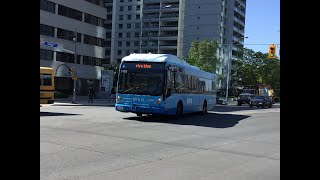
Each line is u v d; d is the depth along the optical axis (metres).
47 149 8.57
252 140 12.80
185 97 20.83
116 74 18.38
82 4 63.19
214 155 9.12
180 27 112.81
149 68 17.69
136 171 6.80
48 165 6.88
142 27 120.38
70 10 60.59
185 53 109.62
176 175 6.65
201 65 73.81
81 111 23.58
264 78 83.69
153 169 7.07
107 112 23.22
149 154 8.72
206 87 26.22
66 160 7.44
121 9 123.88
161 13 118.31
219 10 105.94
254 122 21.12
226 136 13.54
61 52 58.91
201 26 107.50
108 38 126.19
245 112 31.98
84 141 10.12
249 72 84.50
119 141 10.55
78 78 63.06
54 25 57.31
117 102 18.06
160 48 117.25
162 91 17.44
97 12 67.12
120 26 124.06
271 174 7.15
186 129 15.12
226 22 112.25
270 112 33.06
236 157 9.02
